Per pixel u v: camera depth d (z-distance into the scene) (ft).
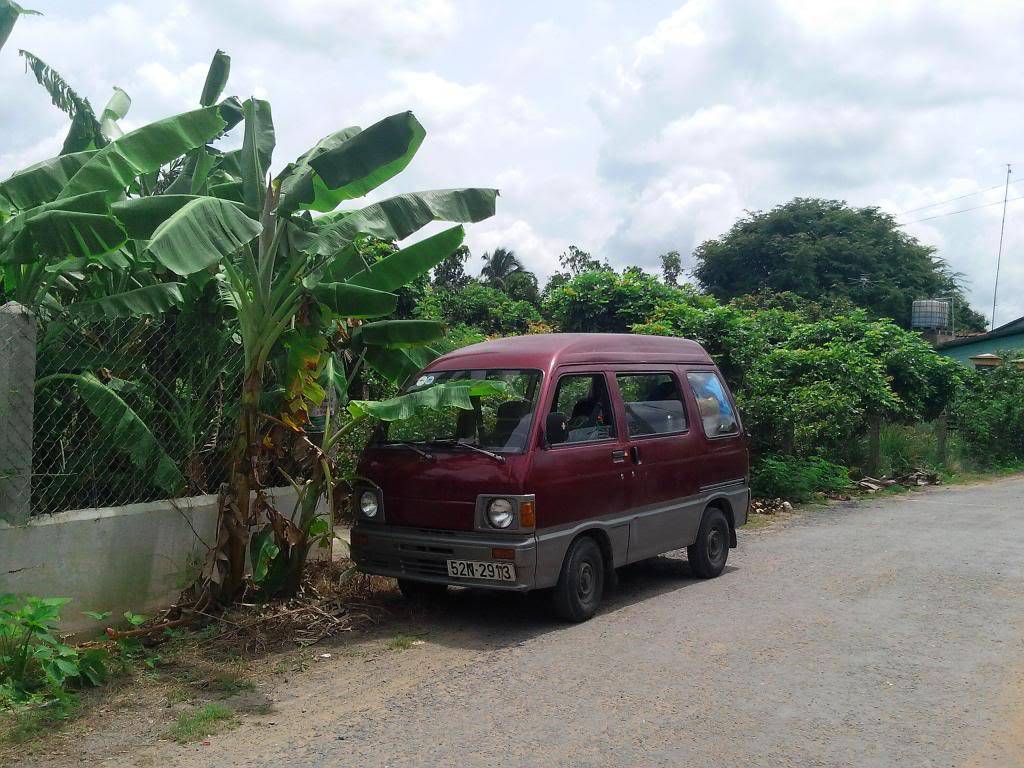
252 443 20.65
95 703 15.83
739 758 13.66
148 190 24.94
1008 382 71.31
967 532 34.91
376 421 24.12
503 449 20.76
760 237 146.61
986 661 18.49
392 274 22.58
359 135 19.44
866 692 16.62
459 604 23.13
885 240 145.18
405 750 13.94
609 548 22.48
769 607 22.91
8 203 20.68
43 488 19.01
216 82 23.86
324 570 24.17
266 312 20.42
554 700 16.14
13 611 16.58
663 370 25.98
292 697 16.37
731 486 27.73
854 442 53.31
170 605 20.77
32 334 18.21
